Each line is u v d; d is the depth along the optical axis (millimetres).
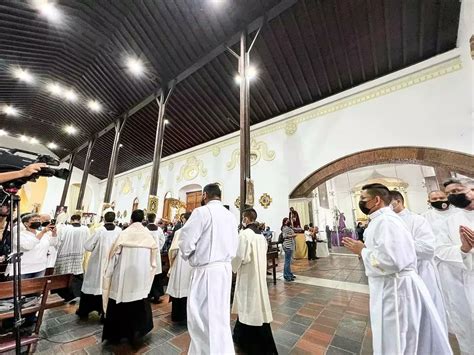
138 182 15836
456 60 5906
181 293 3107
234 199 10102
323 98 8320
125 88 9727
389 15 5957
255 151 9766
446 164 5770
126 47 7750
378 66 7043
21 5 6277
